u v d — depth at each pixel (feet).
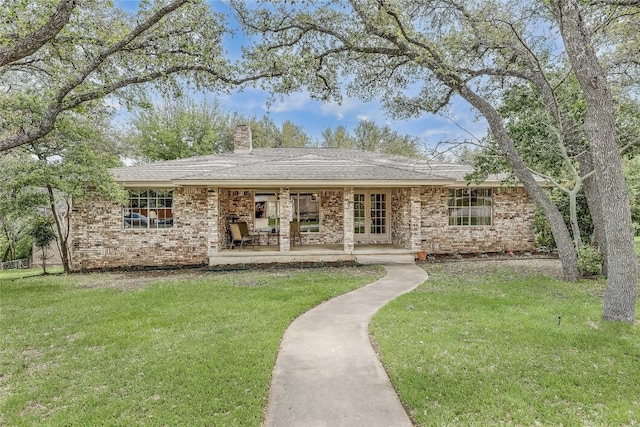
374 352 15.28
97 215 41.24
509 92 34.55
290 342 16.52
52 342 17.08
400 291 26.20
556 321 18.43
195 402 11.34
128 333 17.80
